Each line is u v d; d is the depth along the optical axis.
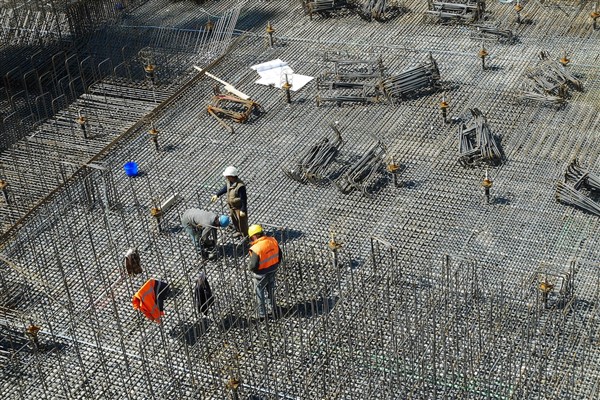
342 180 18.22
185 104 21.38
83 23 24.41
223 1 25.83
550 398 13.25
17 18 25.05
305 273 16.05
